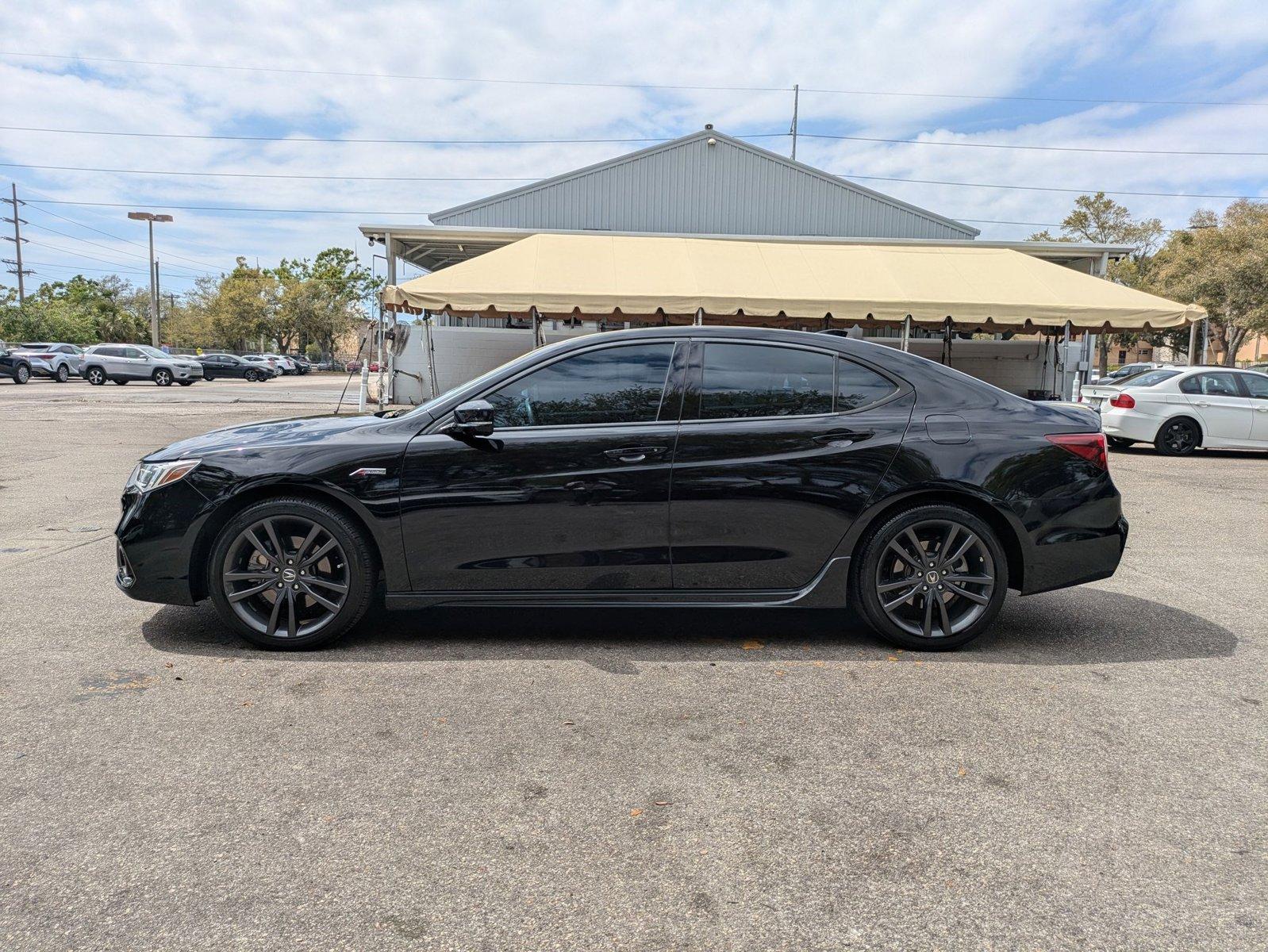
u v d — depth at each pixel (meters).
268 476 3.74
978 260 16.61
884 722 3.16
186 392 29.48
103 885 2.11
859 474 3.84
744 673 3.66
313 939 1.93
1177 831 2.42
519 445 3.80
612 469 3.80
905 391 4.00
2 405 20.92
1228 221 46.22
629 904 2.07
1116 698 3.41
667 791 2.63
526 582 3.85
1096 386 14.09
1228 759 2.87
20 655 3.75
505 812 2.49
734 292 14.02
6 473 9.71
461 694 3.38
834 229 21.27
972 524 3.87
